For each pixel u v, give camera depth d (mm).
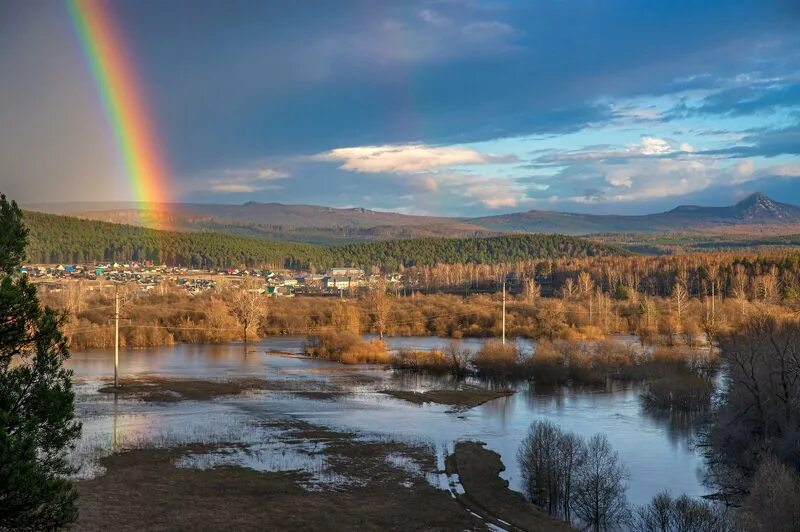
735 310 127688
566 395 73500
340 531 31344
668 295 179875
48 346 21250
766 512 31469
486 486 39156
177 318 136000
